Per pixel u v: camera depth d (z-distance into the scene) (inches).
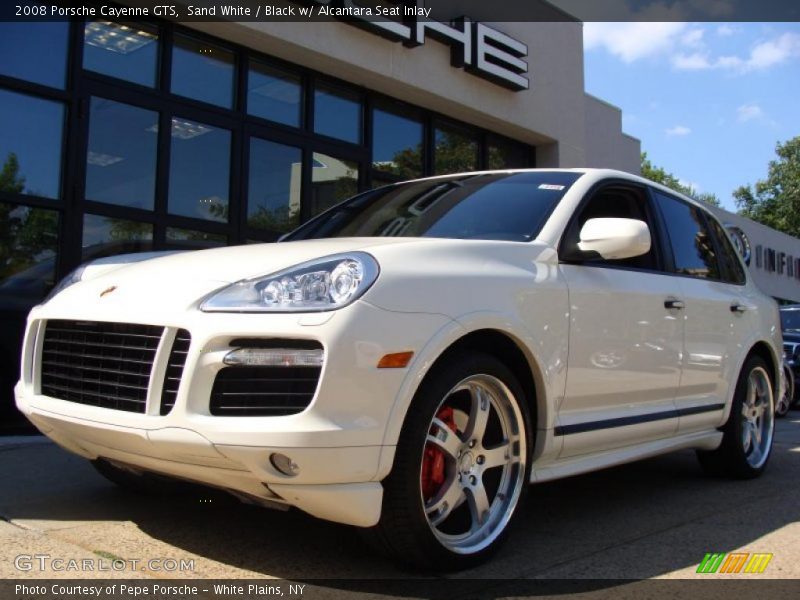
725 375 173.3
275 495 96.6
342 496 93.5
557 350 122.6
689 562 115.6
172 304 101.3
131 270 119.3
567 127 466.3
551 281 124.0
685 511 149.9
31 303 250.8
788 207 1740.9
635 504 155.6
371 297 97.2
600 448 136.7
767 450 193.0
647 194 164.6
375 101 374.6
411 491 98.8
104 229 271.7
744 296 189.6
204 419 93.9
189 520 129.4
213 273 106.0
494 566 111.5
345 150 355.9
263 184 323.3
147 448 99.3
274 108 330.6
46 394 118.8
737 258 200.5
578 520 140.9
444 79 385.1
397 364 96.8
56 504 137.6
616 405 139.6
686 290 160.6
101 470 139.4
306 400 93.0
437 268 108.0
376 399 94.8
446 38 379.6
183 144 297.6
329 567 107.6
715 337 169.2
